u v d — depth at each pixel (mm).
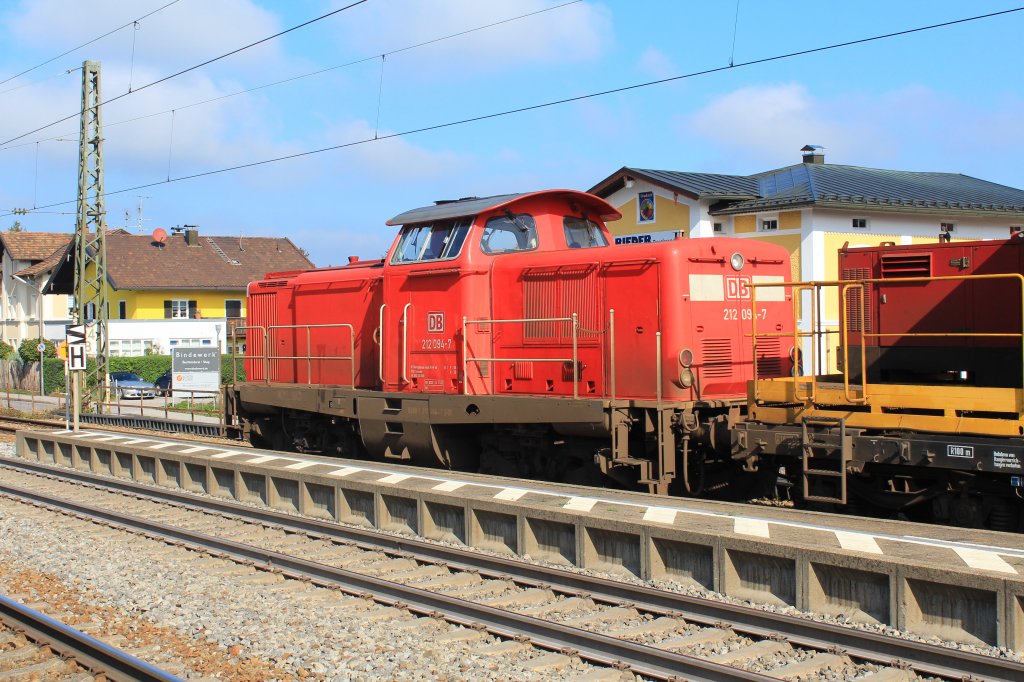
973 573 6844
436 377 13703
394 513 11508
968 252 10188
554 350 12750
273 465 13719
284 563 9828
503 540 10234
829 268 21766
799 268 21859
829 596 7746
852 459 9641
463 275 13289
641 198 24625
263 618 8133
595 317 12305
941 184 26516
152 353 46594
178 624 8094
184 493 14219
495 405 12742
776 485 11398
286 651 7262
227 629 7883
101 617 8398
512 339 13250
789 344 13031
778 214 22312
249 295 18219
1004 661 6188
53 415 31203
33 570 10203
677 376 11477
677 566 8734
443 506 10789
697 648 7062
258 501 13727
